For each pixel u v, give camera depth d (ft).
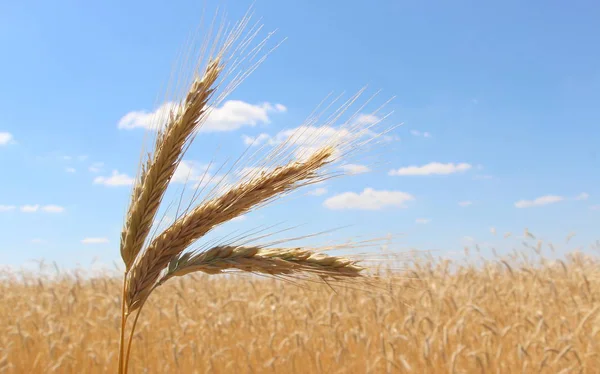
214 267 0.95
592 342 2.05
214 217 0.94
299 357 2.24
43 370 2.11
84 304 2.97
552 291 2.65
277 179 0.96
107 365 2.19
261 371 2.13
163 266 0.95
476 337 2.23
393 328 2.31
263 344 2.37
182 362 2.21
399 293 2.52
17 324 2.31
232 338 2.50
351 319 2.55
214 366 2.14
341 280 0.97
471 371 2.01
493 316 2.48
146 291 0.94
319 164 0.97
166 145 0.95
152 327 2.62
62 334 2.38
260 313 2.62
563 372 1.83
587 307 2.44
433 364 2.03
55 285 3.51
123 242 0.94
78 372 2.21
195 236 0.95
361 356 2.23
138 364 2.26
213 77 0.98
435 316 2.48
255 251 0.96
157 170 0.94
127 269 0.95
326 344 2.39
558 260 3.14
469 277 3.17
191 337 2.57
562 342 2.05
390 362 1.96
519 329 2.30
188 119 0.95
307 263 0.96
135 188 0.96
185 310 2.79
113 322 2.60
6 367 2.09
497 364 1.94
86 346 2.35
